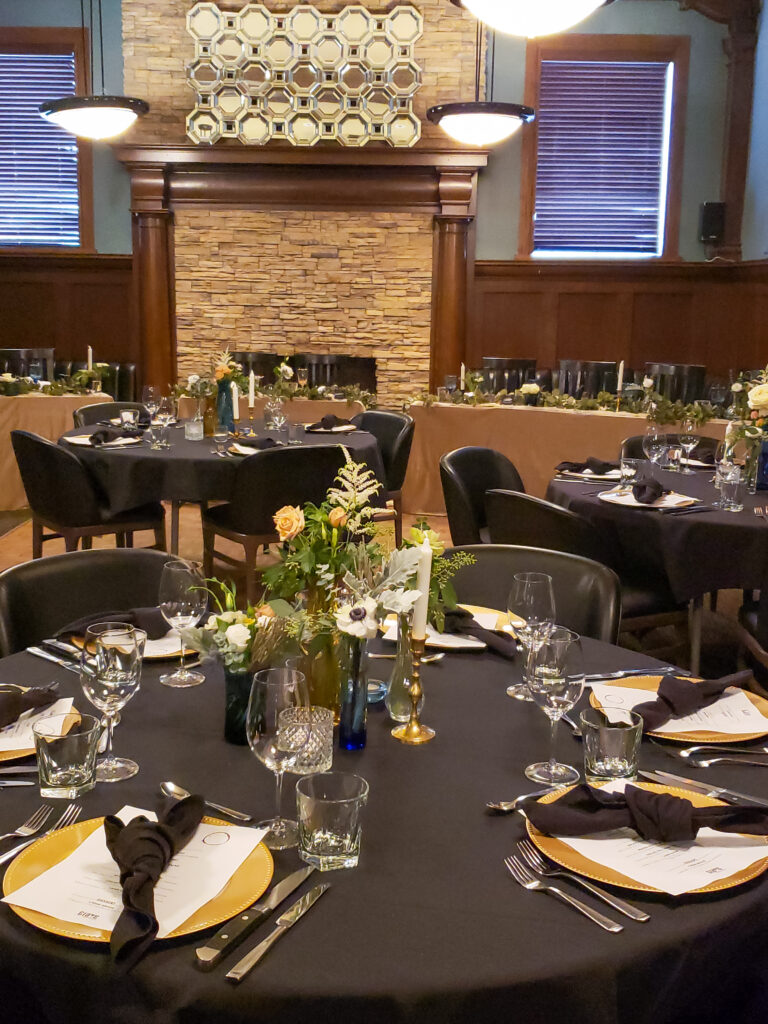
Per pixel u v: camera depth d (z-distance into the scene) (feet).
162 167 28.50
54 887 3.77
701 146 30.25
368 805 4.56
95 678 4.94
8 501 21.65
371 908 3.73
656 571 11.26
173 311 29.81
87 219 30.40
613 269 30.30
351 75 28.48
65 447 14.67
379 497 15.75
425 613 5.26
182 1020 3.29
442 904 3.76
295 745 4.18
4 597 7.34
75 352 30.81
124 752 5.07
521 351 31.01
